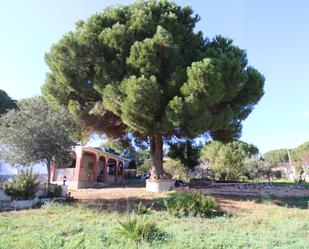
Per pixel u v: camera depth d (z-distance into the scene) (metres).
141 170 36.78
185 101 13.30
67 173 21.03
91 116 17.05
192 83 13.38
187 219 9.48
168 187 16.11
